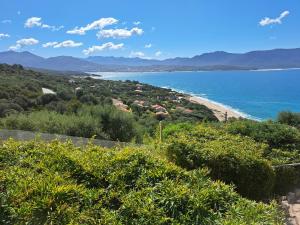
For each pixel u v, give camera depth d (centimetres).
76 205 258
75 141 572
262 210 270
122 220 255
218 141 584
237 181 519
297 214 559
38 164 311
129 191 289
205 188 295
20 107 2509
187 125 925
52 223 239
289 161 705
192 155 515
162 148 544
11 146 349
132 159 331
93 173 308
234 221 248
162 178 305
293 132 809
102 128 1485
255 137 800
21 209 243
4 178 275
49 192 257
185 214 261
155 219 252
